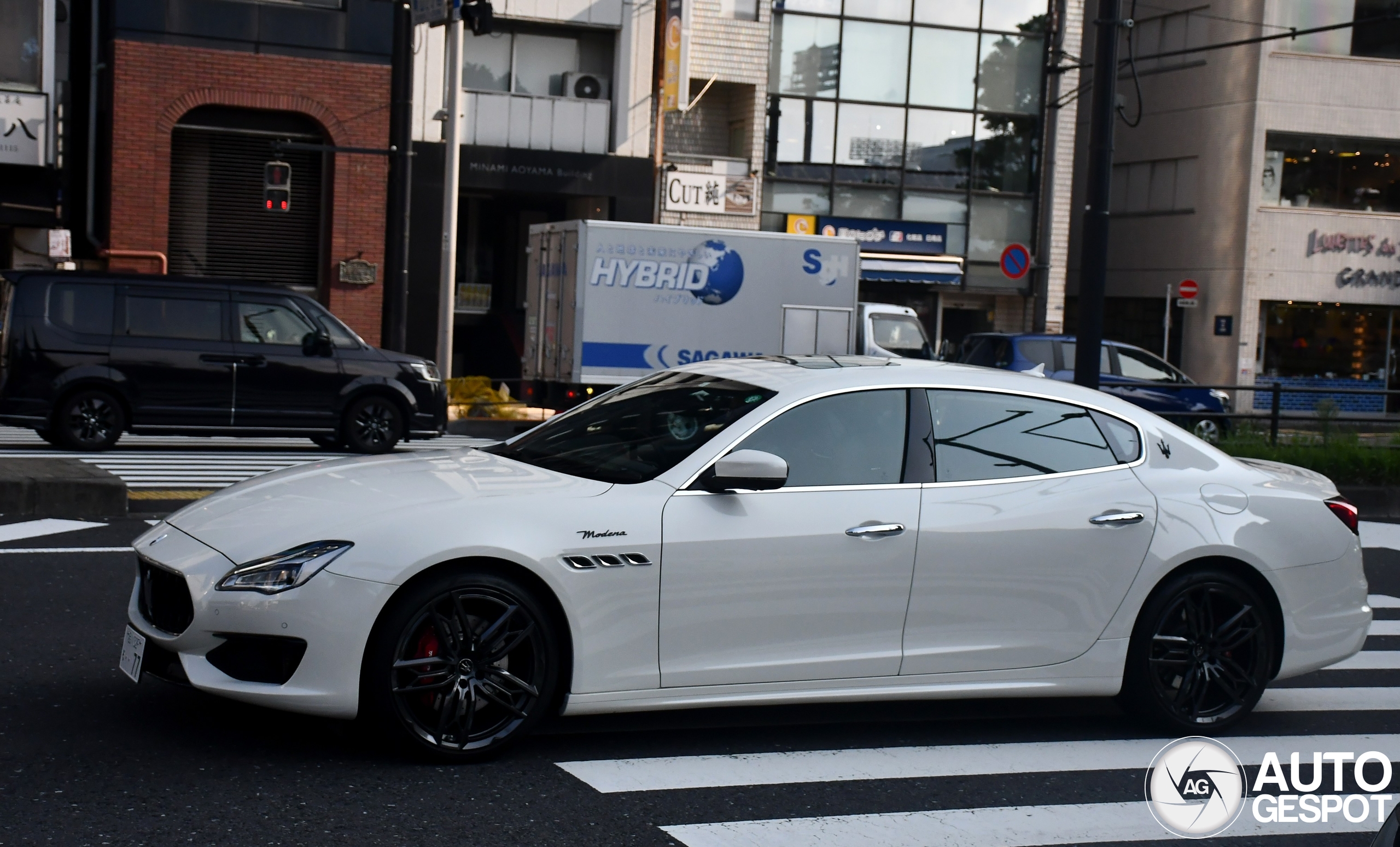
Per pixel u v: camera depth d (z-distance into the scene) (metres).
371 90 24.86
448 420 21.22
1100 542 5.45
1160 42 34.97
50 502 10.05
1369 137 33.47
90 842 3.93
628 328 19.36
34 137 22.83
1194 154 34.00
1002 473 5.45
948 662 5.26
